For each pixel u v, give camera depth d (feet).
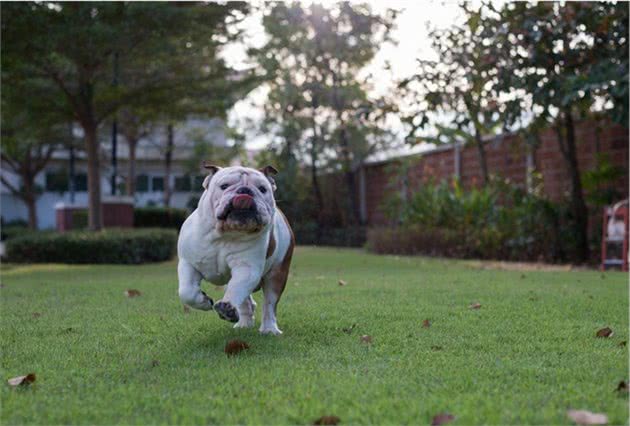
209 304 15.14
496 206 54.44
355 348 14.53
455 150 64.18
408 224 59.82
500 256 50.34
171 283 29.96
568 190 50.49
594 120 47.75
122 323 18.10
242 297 14.43
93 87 52.29
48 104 50.88
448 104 42.19
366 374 12.16
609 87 36.60
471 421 9.42
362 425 9.39
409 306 21.12
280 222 16.25
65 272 39.88
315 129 81.51
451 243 53.21
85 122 52.49
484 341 15.43
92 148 53.36
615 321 18.58
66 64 48.21
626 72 36.70
